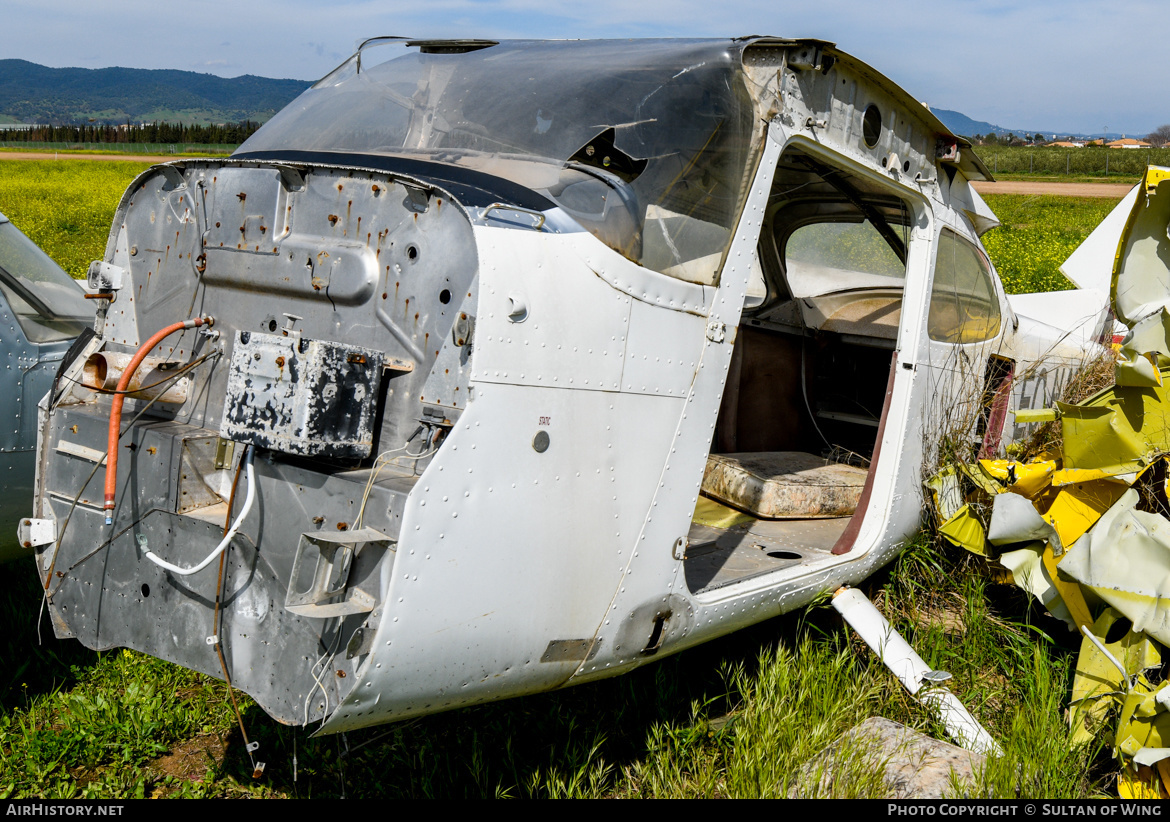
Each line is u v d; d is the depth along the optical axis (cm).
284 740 334
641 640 292
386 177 263
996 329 497
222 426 256
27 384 392
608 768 323
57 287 448
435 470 232
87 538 300
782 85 325
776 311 560
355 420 252
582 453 262
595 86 311
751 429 548
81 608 303
